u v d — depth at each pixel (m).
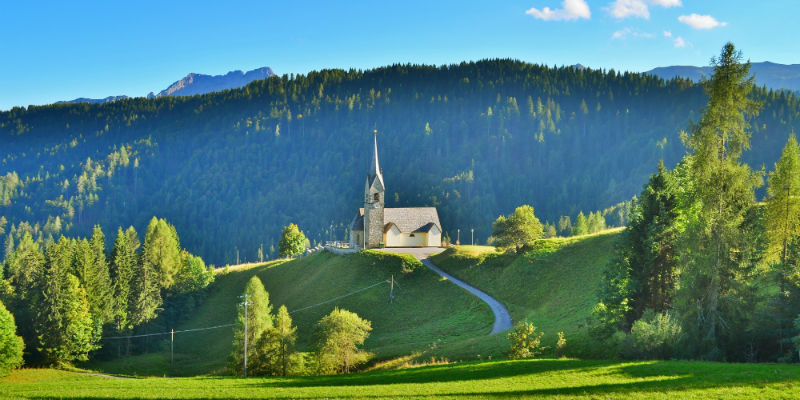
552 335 59.41
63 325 86.62
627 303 50.62
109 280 102.06
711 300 43.81
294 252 161.88
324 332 64.69
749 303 43.84
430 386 41.12
